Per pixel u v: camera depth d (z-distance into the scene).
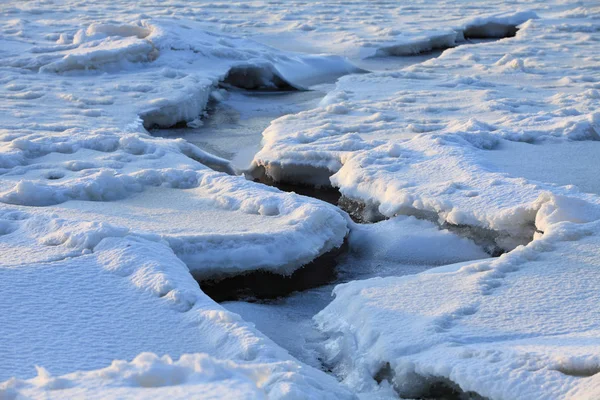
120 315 4.29
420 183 7.09
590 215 5.92
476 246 6.29
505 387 3.57
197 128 11.00
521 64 13.30
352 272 6.14
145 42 13.48
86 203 6.62
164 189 7.12
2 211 6.07
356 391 4.13
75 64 12.51
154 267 4.84
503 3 23.28
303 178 8.33
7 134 8.64
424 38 17.14
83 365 3.74
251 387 2.81
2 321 4.14
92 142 8.41
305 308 5.50
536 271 5.04
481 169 7.31
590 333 4.09
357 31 18.12
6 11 18.92
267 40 17.12
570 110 9.95
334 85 13.77
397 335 4.27
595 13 19.98
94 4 21.55
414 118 9.92
